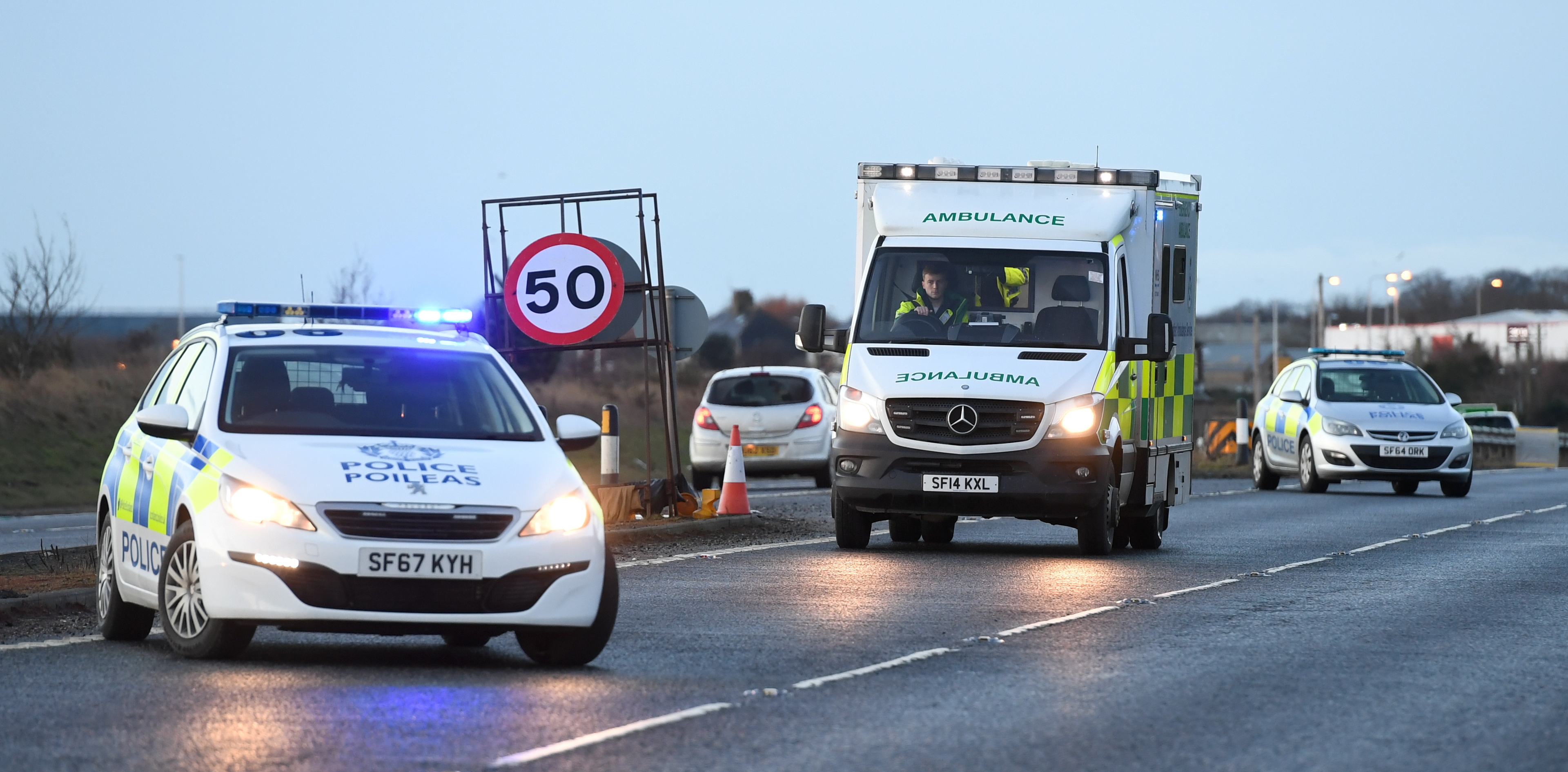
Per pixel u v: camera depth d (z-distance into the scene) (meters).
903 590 40.91
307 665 29.16
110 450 110.12
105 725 23.58
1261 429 95.12
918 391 49.50
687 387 181.25
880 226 52.81
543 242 55.72
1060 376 49.53
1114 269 51.59
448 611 27.77
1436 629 34.97
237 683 27.06
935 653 30.92
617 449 59.47
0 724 23.58
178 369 34.00
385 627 27.78
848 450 50.06
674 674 28.56
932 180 53.50
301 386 31.42
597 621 28.95
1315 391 91.25
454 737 22.97
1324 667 29.77
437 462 28.98
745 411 90.62
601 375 173.50
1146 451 53.12
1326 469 87.75
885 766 21.48
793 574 44.56
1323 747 22.97
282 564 27.45
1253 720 24.83
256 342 32.16
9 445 104.50
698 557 49.03
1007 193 53.12
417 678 27.84
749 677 28.28
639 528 54.28
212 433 29.94
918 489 49.25
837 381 101.94
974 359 50.22
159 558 30.05
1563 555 52.34
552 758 21.73
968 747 22.64
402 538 27.73
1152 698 26.48
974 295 51.72
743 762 21.62
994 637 32.94
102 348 140.62
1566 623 36.25
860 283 52.59
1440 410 88.38
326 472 28.20
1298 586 42.91
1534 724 24.84
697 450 91.38
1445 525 65.25
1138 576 44.94
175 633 29.14
